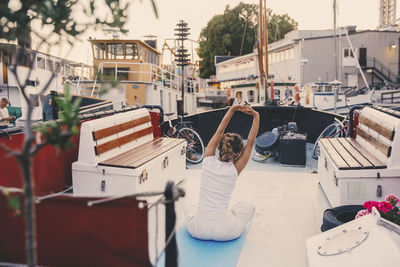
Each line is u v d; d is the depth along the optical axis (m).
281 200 4.97
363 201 4.00
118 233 1.81
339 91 21.59
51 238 1.85
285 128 8.33
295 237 3.72
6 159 3.51
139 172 4.13
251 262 3.17
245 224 3.63
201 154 8.27
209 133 10.70
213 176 3.34
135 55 15.98
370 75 32.66
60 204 1.82
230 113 3.47
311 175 6.42
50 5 1.22
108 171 4.16
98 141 4.38
